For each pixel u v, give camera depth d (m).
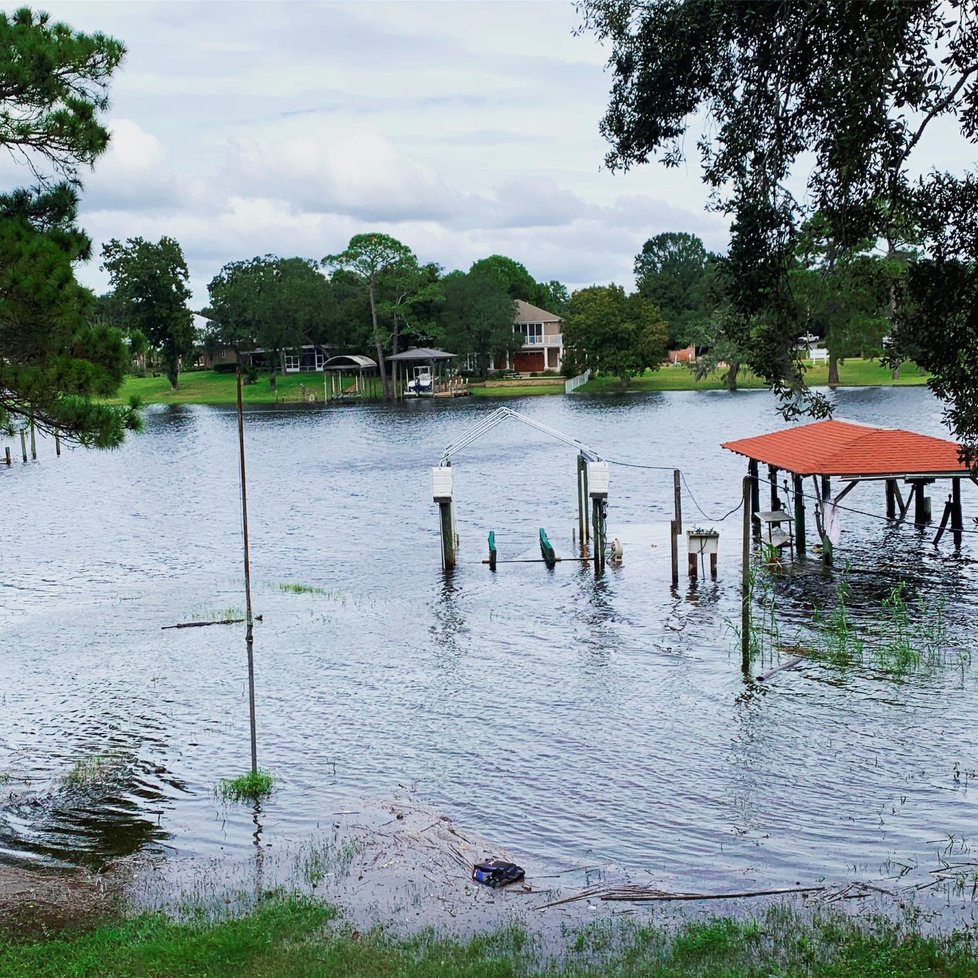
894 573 32.97
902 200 13.91
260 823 17.17
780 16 14.15
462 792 18.14
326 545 42.72
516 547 40.38
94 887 14.78
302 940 12.78
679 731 20.58
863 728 20.25
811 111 14.04
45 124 18.30
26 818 17.50
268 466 72.06
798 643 26.00
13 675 25.88
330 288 139.88
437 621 29.94
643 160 16.55
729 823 16.55
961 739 19.48
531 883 14.79
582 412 101.81
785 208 14.73
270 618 30.73
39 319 17.75
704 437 77.56
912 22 12.60
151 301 140.50
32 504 57.25
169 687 24.58
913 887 14.17
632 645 26.77
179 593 34.53
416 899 14.23
